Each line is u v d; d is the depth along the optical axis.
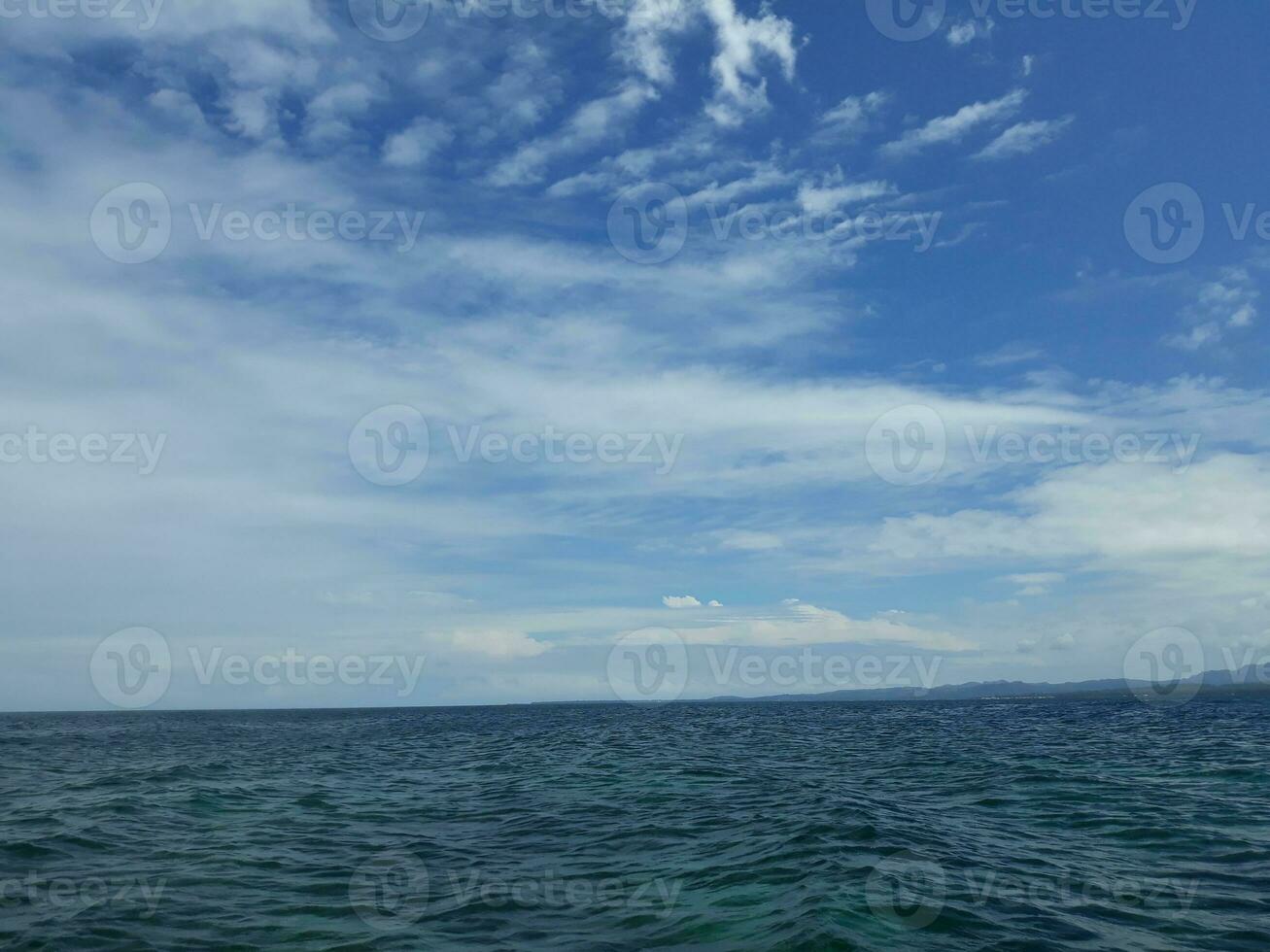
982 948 9.12
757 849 14.31
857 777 25.28
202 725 89.44
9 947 9.27
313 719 114.94
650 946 9.40
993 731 48.06
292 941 9.63
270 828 17.19
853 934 9.41
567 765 30.47
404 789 23.88
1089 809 18.25
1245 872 12.61
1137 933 9.78
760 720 74.50
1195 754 30.08
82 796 21.81
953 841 14.80
